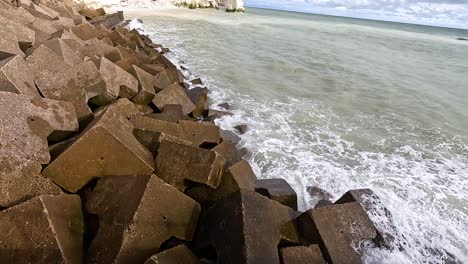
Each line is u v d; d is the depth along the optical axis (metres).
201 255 3.96
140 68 8.65
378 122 9.67
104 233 3.53
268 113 9.34
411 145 8.28
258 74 13.69
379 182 6.42
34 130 4.16
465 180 6.83
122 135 4.46
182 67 13.03
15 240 3.10
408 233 4.96
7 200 3.52
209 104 9.47
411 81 15.36
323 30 37.62
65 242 3.24
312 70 15.57
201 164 4.52
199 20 31.58
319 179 6.26
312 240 4.17
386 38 36.12
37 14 11.26
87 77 6.05
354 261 4.10
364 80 14.60
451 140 8.80
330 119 9.48
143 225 3.54
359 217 4.49
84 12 20.44
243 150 6.91
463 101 12.65
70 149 4.01
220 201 4.08
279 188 5.22
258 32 27.56
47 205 3.30
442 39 46.38
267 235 3.75
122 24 22.17
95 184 4.19
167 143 4.71
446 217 5.59
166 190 3.90
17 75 5.09
